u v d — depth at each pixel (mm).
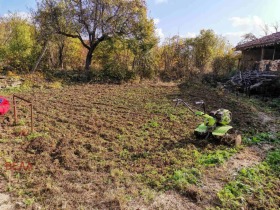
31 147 6258
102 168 5367
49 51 19953
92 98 12516
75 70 18891
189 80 19328
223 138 6727
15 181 4762
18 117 8641
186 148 6418
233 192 4652
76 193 4465
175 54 22891
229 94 14703
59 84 15828
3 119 8297
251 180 5059
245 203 4406
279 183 5086
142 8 19406
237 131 7938
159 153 6090
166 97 13133
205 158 5844
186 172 5172
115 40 19219
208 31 23266
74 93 13703
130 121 8766
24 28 18438
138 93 14211
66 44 21422
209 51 23078
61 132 7480
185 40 23531
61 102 11414
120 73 18516
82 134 7422
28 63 17625
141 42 19484
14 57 17375
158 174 5137
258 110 11109
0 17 21109
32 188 4559
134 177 5023
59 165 5441
